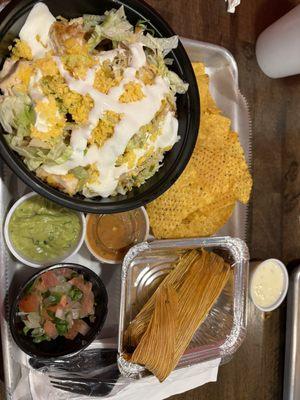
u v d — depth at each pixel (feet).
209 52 1.14
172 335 1.04
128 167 0.87
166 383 1.12
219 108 1.18
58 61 0.80
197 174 1.07
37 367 0.98
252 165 1.26
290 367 1.31
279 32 1.14
